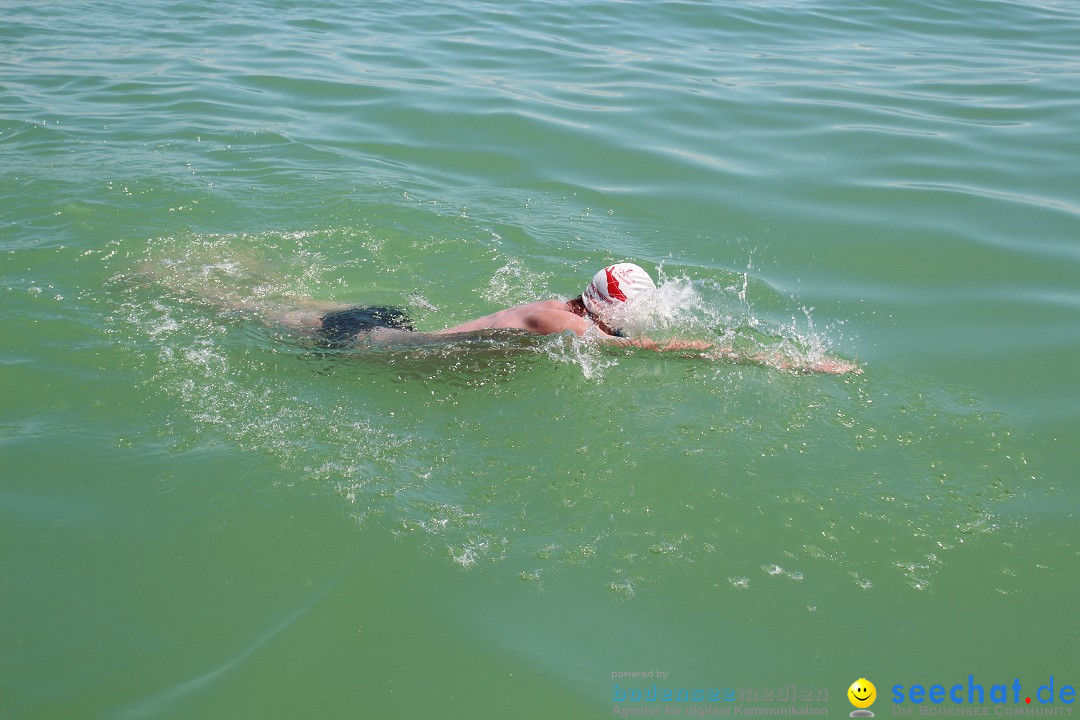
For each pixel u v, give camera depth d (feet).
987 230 26.27
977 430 17.31
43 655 11.90
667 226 26.96
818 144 32.73
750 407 17.85
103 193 26.89
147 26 46.06
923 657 12.42
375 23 48.11
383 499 14.92
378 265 24.17
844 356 20.03
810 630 12.82
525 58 42.42
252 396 17.62
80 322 19.92
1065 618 13.08
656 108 36.14
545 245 25.63
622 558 13.97
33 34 43.65
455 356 19.11
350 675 11.90
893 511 15.08
